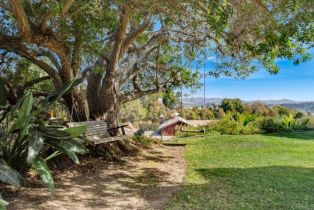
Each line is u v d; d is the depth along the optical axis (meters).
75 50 8.32
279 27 6.66
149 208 5.34
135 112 26.56
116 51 10.12
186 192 6.22
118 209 5.31
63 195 5.93
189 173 7.83
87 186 6.59
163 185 6.77
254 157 9.94
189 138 15.44
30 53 8.50
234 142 13.34
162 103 26.27
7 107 8.45
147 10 6.89
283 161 9.28
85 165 8.38
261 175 7.51
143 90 12.81
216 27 5.39
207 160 9.49
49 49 8.34
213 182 6.95
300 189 6.33
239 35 7.36
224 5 5.38
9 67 10.09
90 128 8.95
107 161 9.00
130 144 11.16
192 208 5.29
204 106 28.80
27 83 10.21
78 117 9.88
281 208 5.25
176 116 18.59
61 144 6.27
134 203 5.61
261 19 6.46
